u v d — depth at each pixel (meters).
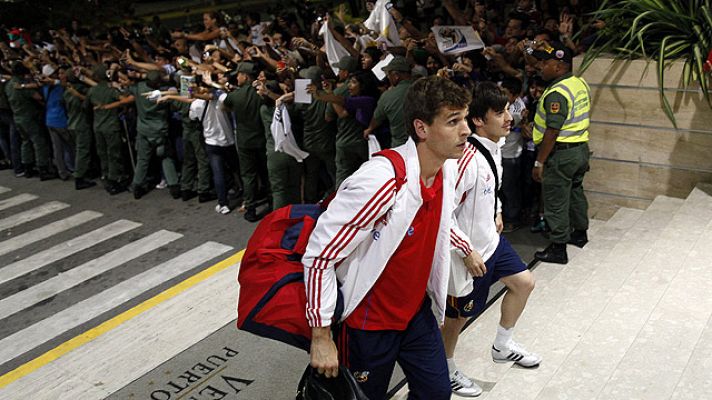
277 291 2.74
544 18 8.91
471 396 3.92
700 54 5.76
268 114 7.32
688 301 4.45
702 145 5.95
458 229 3.40
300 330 2.74
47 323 6.18
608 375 3.84
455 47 7.19
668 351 3.93
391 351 2.94
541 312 4.75
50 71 10.51
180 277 6.81
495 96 3.50
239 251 7.30
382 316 2.86
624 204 6.52
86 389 4.84
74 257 7.59
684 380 3.65
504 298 3.97
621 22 6.49
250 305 2.79
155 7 21.17
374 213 2.56
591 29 7.68
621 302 4.58
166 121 8.78
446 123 2.59
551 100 5.33
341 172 7.55
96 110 9.20
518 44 6.83
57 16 15.74
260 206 8.51
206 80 7.90
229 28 10.32
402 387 4.29
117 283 6.84
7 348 5.82
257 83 7.34
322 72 8.19
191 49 10.20
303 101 7.11
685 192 6.16
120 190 9.62
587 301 4.74
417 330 3.00
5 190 10.19
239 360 4.99
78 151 9.69
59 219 8.80
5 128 10.95
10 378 5.23
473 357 4.36
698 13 5.91
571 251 5.80
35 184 10.35
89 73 9.63
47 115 9.90
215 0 18.88
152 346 5.31
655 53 6.11
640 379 3.70
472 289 3.66
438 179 2.81
